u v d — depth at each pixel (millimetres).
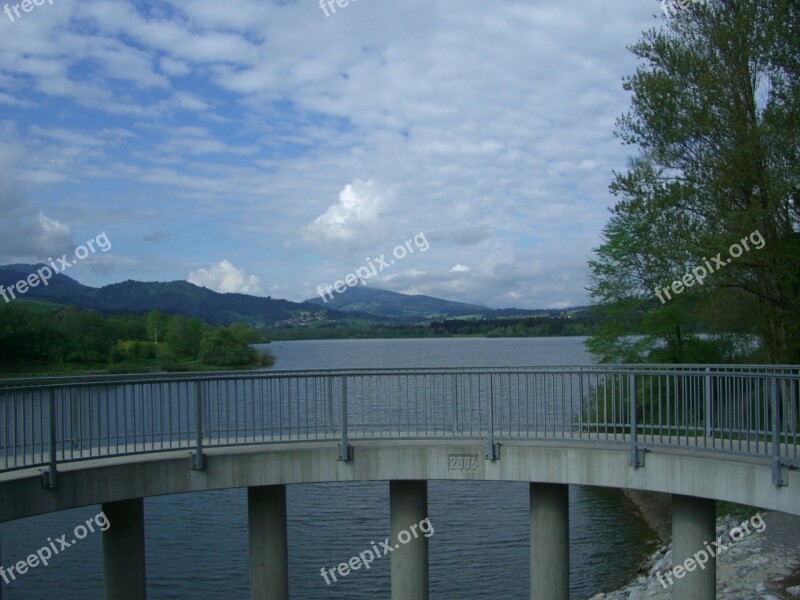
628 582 20406
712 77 19266
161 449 11688
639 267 29672
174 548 23578
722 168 18938
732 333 25297
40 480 10422
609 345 30016
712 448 10867
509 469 12344
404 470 12594
